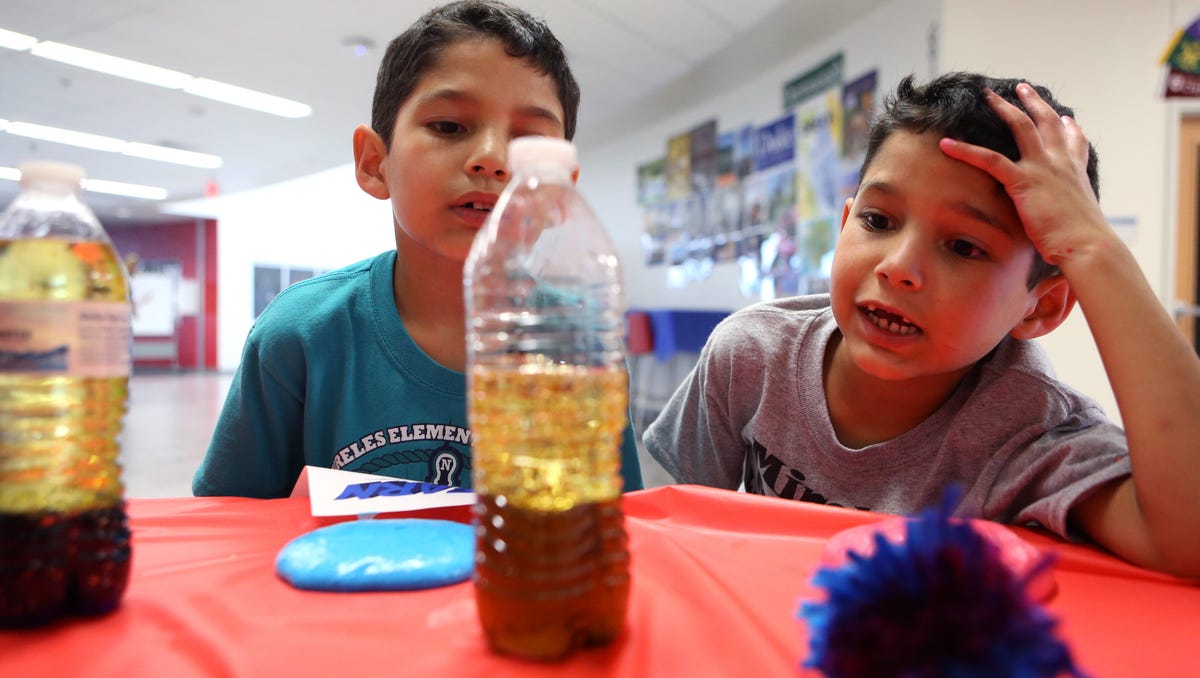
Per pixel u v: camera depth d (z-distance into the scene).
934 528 0.30
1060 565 0.58
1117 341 0.66
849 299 0.82
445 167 0.89
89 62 5.17
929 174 0.73
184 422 5.55
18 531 0.40
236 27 4.56
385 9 4.31
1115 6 3.09
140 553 0.54
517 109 0.91
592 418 0.39
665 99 5.65
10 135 7.02
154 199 10.45
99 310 0.43
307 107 6.14
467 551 0.51
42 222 0.46
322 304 1.06
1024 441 0.84
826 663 0.29
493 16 0.94
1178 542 0.55
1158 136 3.11
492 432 0.39
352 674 0.35
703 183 5.73
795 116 4.71
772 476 1.03
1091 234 0.70
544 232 0.51
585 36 4.51
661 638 0.40
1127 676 0.37
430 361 1.03
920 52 3.64
